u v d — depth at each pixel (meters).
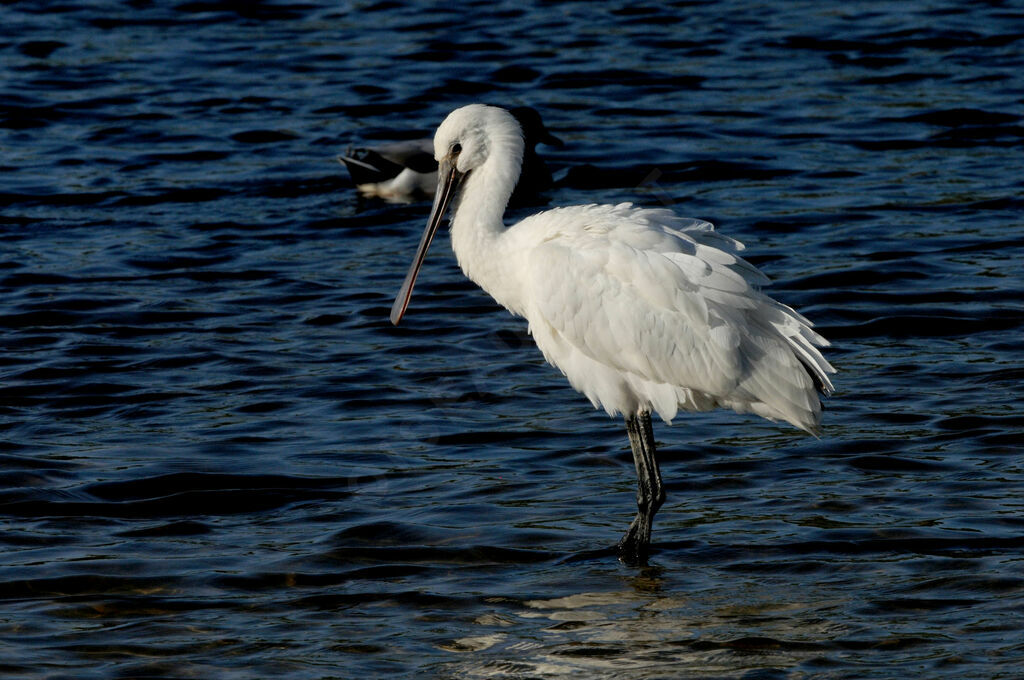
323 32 32.81
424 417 14.54
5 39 32.06
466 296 18.45
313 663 9.77
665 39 31.72
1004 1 34.06
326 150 25.38
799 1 34.69
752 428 14.23
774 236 20.33
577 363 12.47
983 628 10.02
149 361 16.11
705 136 25.47
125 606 10.67
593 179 23.72
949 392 14.87
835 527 11.86
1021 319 17.00
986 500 12.24
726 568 11.22
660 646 9.92
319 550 11.62
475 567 11.34
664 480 13.02
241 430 14.16
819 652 9.76
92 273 19.20
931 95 27.36
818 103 27.12
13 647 9.98
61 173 23.81
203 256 20.02
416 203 23.02
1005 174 22.81
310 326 17.33
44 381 15.47
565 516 12.27
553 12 34.16
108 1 35.38
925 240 19.88
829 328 17.00
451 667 9.69
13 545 11.70
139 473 13.08
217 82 29.19
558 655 9.83
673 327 11.82
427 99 28.09
